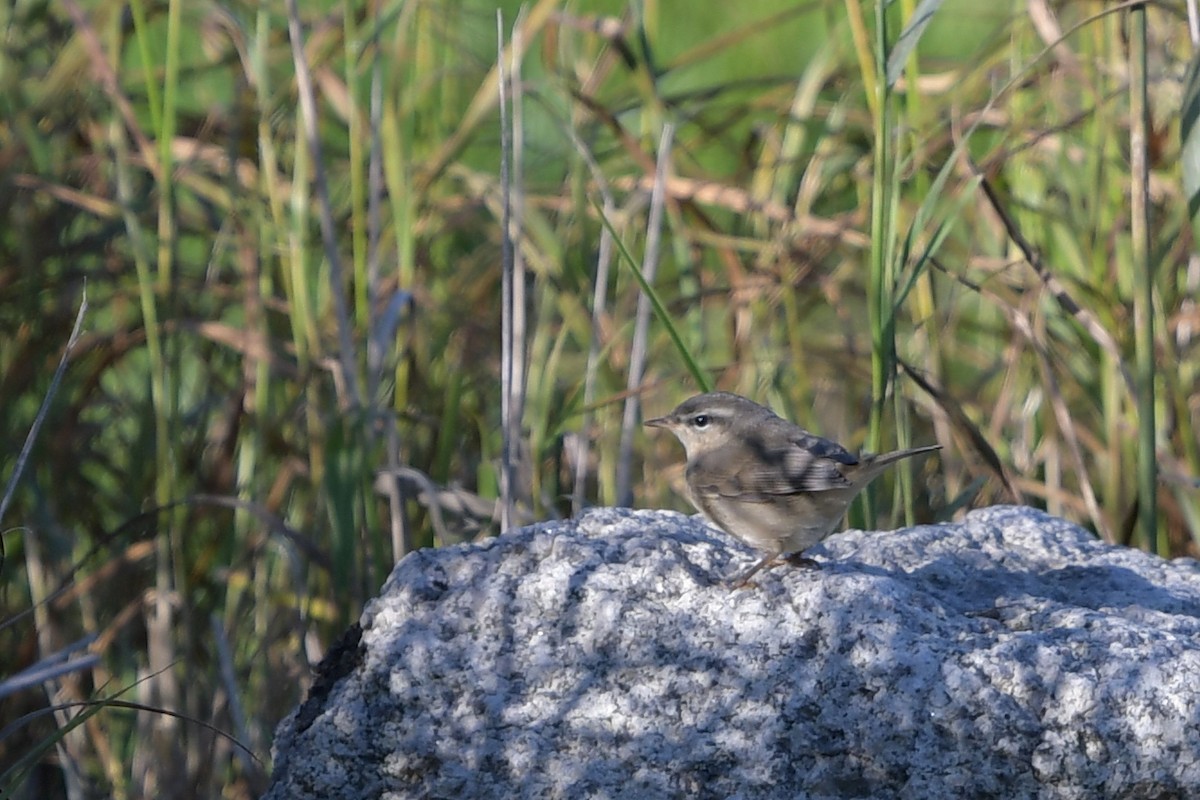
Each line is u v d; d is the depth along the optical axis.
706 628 6.78
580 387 11.44
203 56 14.77
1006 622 6.91
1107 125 10.78
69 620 10.60
